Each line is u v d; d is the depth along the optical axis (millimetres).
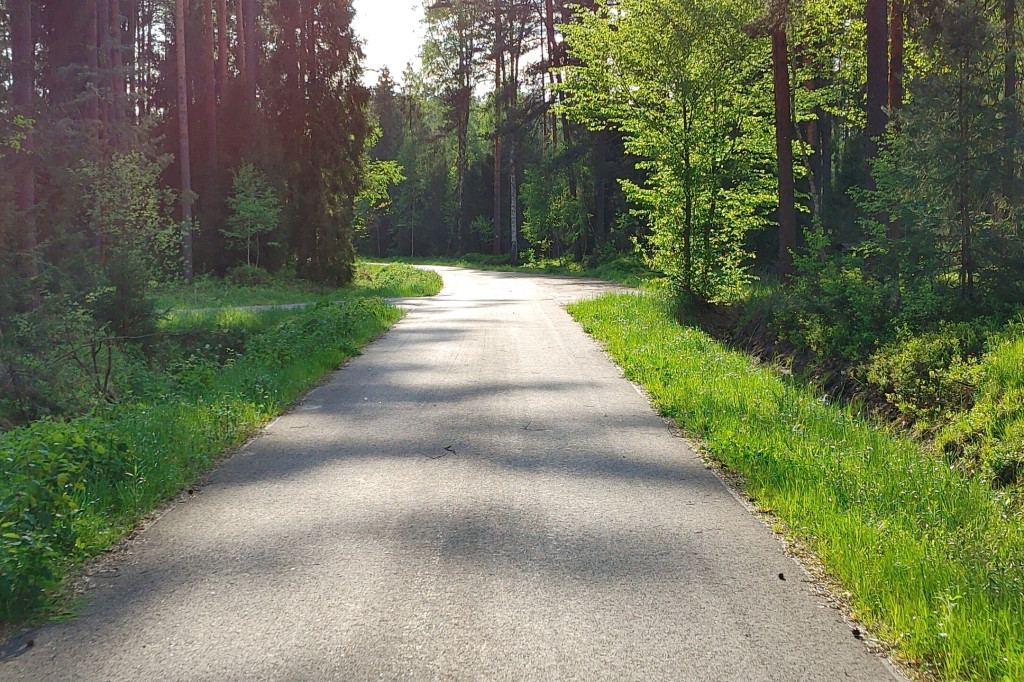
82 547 5027
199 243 38875
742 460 7020
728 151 20219
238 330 18516
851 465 6586
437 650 3746
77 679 3523
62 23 30203
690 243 20203
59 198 21922
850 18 24984
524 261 64438
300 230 37656
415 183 91250
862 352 11234
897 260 12125
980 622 3861
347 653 3721
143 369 12891
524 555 4973
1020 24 16906
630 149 21141
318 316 18047
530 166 62656
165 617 4133
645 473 6914
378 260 90000
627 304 22672
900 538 4973
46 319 11711
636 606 4250
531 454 7531
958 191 11273
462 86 63281
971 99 11242
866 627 4047
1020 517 5574
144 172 24484
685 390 10148
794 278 18000
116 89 30234
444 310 24031
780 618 4133
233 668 3594
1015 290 10992
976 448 7375
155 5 52562
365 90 38625
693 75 19781
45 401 10805
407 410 9617
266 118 38469
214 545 5191
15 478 5477
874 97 17438
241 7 41750
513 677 3504
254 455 7586
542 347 15352
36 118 20250
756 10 19688
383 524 5562
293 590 4453
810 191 32281
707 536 5359
